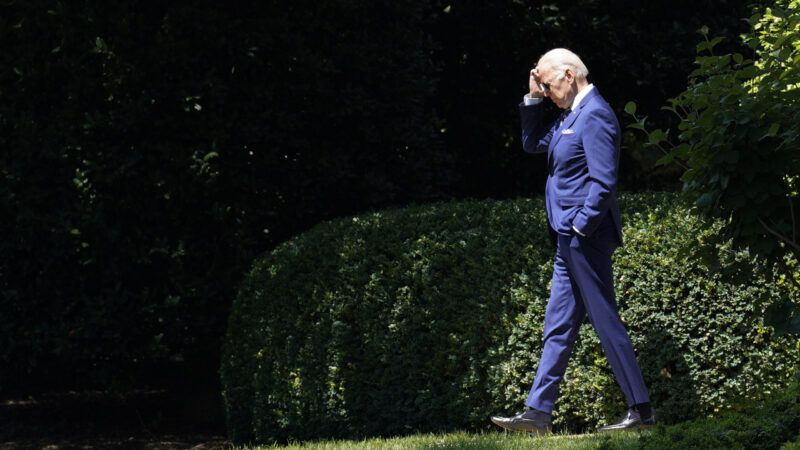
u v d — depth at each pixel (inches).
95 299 956.0
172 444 1004.6
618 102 1235.2
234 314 956.0
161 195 957.2
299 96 987.3
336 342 875.4
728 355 745.0
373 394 859.4
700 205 588.1
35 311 967.6
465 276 824.9
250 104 968.3
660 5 1222.3
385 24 1032.2
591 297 685.3
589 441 674.2
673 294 754.8
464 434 777.6
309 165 992.2
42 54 948.0
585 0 1192.8
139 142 960.9
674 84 1214.9
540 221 821.2
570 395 787.4
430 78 1189.1
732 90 569.6
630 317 764.6
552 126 773.3
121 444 1009.5
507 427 716.0
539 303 793.6
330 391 880.3
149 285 988.6
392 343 851.4
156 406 1171.3
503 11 1190.3
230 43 959.6
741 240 600.4
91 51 936.9
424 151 1059.3
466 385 819.4
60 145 943.0
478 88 1226.0
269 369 922.1
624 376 687.1
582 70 709.3
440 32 1202.0
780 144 563.5
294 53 978.7
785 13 584.1
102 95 947.3
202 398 1090.1
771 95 565.9
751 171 571.5
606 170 668.7
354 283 872.9
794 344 730.8
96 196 948.0
